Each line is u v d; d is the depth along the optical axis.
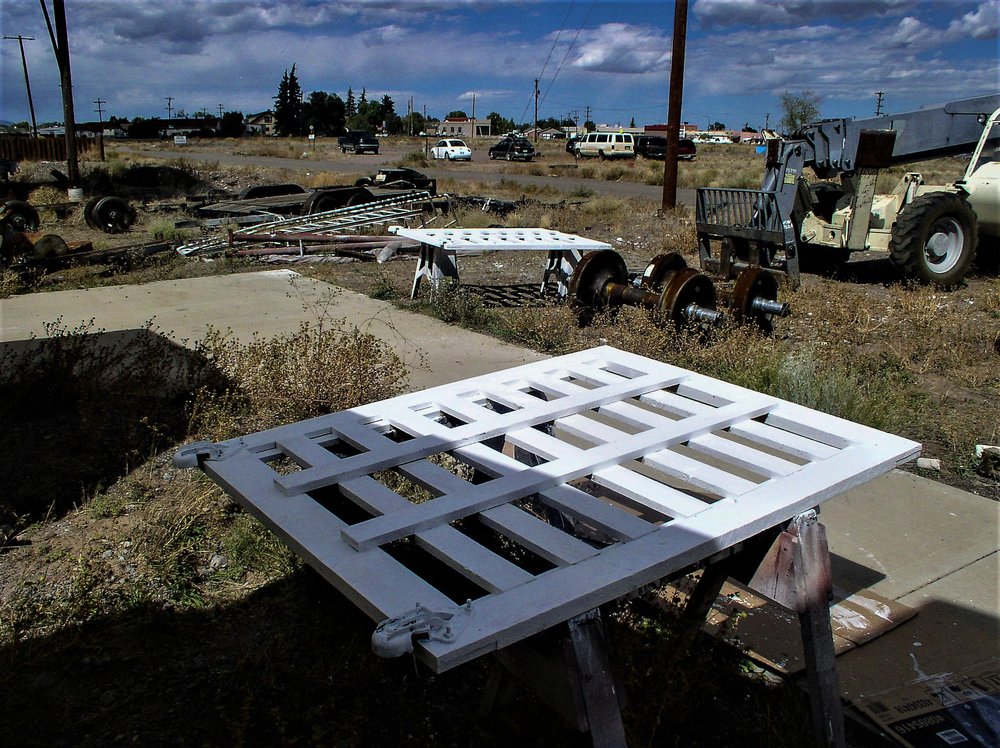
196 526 3.77
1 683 2.72
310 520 2.06
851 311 7.73
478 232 8.69
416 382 5.83
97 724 2.58
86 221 15.08
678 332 6.59
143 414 5.02
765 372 5.65
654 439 2.53
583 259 7.47
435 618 1.60
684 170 33.06
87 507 3.96
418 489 3.75
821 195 10.84
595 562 1.84
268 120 131.62
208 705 2.67
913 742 2.50
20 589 3.22
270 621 3.10
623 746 1.81
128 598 3.19
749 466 2.41
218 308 8.24
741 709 2.66
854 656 2.91
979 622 3.10
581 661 1.76
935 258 9.65
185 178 25.47
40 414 5.20
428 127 114.19
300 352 5.30
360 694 2.69
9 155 25.14
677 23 15.10
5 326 7.48
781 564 2.27
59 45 20.52
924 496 4.16
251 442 2.56
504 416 2.72
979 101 10.48
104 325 7.49
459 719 2.61
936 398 5.70
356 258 11.68
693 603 2.61
